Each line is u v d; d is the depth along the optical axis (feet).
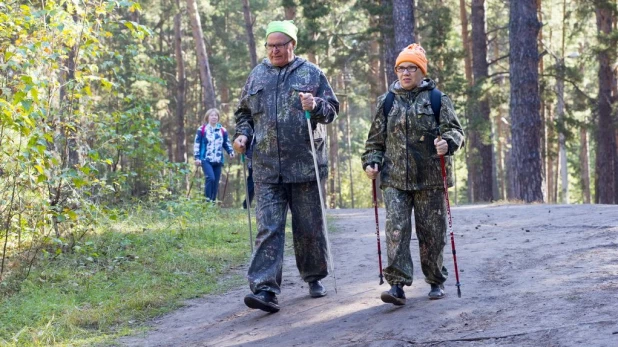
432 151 16.84
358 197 162.91
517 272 19.99
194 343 16.43
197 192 37.86
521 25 57.72
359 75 111.75
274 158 18.37
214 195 40.75
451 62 85.71
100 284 22.04
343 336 15.53
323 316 17.40
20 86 21.53
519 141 57.88
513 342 13.46
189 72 139.85
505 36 126.72
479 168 89.04
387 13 74.28
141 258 25.43
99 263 24.57
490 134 82.17
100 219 27.17
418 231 17.30
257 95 18.54
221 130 40.88
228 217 37.17
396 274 16.90
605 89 83.05
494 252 23.50
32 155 22.15
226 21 135.85
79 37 24.97
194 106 136.56
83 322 18.43
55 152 24.61
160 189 35.40
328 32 93.71
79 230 26.71
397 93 17.13
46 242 24.35
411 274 16.98
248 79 18.93
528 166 57.52
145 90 89.35
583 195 138.10
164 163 34.30
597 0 77.30
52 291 20.98
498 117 136.36
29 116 21.36
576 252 21.47
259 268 18.04
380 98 17.37
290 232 31.35
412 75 16.90
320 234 19.10
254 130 18.79
